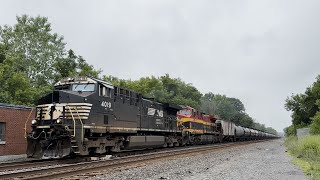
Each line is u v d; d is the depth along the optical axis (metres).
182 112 39.44
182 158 21.70
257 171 16.09
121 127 22.53
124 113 23.16
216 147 34.09
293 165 19.36
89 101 18.81
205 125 44.81
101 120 19.94
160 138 29.77
